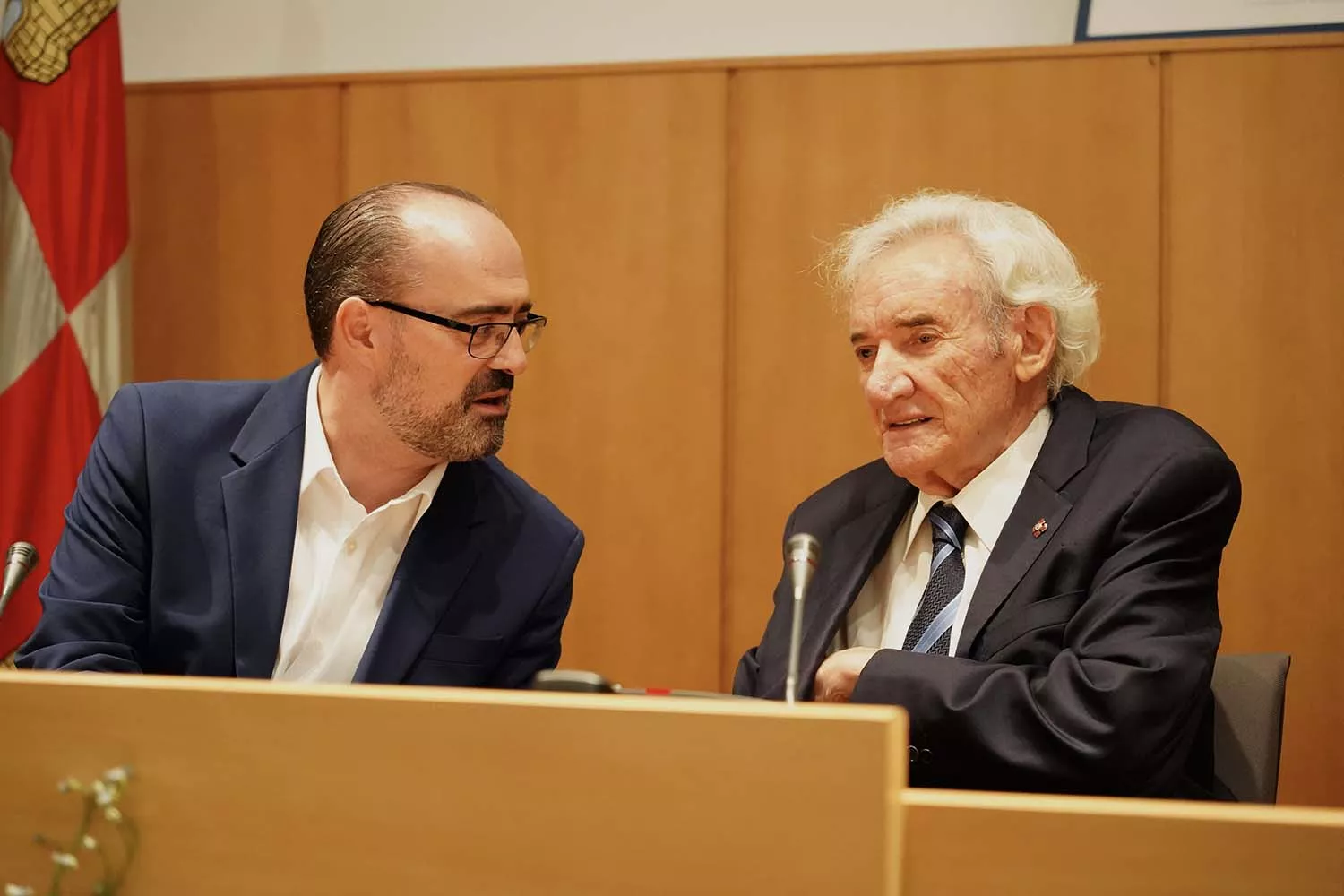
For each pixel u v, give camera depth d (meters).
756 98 4.17
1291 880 1.22
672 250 4.21
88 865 1.39
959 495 2.34
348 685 1.36
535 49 4.46
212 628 2.21
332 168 4.43
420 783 1.33
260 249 4.46
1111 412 2.36
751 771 1.26
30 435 3.85
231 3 4.66
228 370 4.47
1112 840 1.26
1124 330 3.91
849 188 4.10
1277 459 3.80
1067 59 3.96
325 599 2.27
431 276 2.15
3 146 3.96
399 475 2.32
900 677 2.04
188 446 2.29
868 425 4.09
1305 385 3.79
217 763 1.37
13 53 4.00
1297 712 3.75
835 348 4.11
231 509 2.24
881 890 1.22
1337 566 3.76
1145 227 3.90
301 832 1.35
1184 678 1.95
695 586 4.18
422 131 4.37
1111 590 2.06
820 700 2.19
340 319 2.20
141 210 4.53
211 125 4.50
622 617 4.23
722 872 1.26
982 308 2.26
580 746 1.29
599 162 4.26
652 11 4.38
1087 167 3.94
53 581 2.24
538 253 4.29
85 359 3.93
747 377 4.17
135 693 1.39
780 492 4.15
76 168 3.97
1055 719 1.94
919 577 2.43
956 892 1.29
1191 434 2.21
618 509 4.23
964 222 2.33
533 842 1.30
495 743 1.31
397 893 1.32
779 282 4.15
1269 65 3.83
